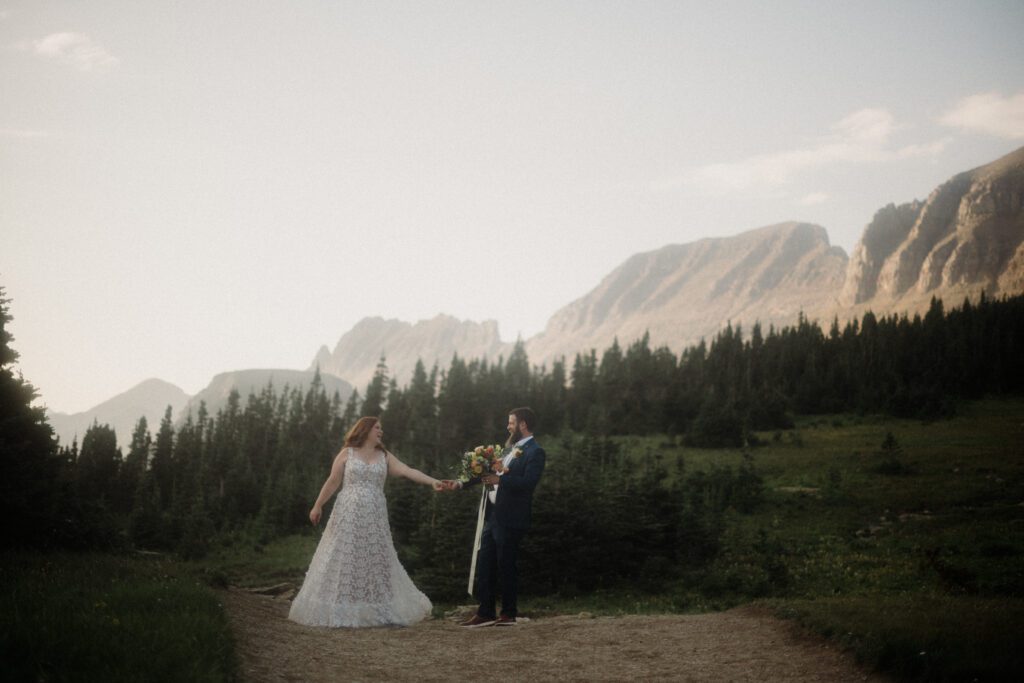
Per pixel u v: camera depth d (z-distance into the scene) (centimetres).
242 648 733
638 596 4059
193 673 574
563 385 15588
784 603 1087
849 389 11512
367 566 958
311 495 8956
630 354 16812
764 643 864
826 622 882
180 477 12444
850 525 5031
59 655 569
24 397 1473
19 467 1360
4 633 592
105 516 1515
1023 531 4328
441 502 5116
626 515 4678
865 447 7888
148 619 694
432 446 10975
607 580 4391
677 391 11281
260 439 14412
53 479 1434
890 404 10094
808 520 5306
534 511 4462
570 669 764
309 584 955
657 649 853
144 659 585
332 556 955
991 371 11506
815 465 7194
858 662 752
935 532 4556
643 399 12256
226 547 7950
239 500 10331
